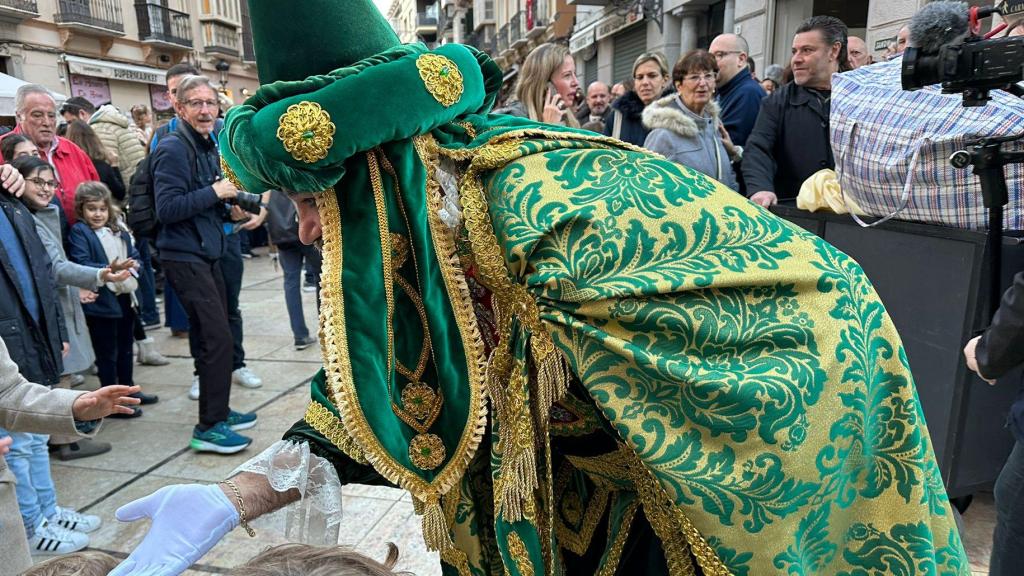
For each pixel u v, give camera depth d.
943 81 1.36
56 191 3.83
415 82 0.91
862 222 2.37
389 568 0.82
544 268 0.90
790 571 0.91
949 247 2.15
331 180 0.90
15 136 3.89
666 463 0.89
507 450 1.01
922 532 0.98
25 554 1.63
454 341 0.98
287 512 1.02
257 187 0.94
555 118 3.44
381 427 0.93
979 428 2.24
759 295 0.90
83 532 2.56
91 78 21.25
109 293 3.67
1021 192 1.95
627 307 0.88
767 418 0.87
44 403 1.54
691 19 11.59
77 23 19.88
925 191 2.08
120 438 3.45
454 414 0.99
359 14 0.94
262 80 0.98
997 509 1.59
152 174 3.21
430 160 0.98
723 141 3.77
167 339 5.39
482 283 1.02
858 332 0.93
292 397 3.97
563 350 0.93
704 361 0.88
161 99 23.97
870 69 2.36
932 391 2.29
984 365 1.49
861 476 0.98
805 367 0.89
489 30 27.45
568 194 0.92
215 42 25.81
